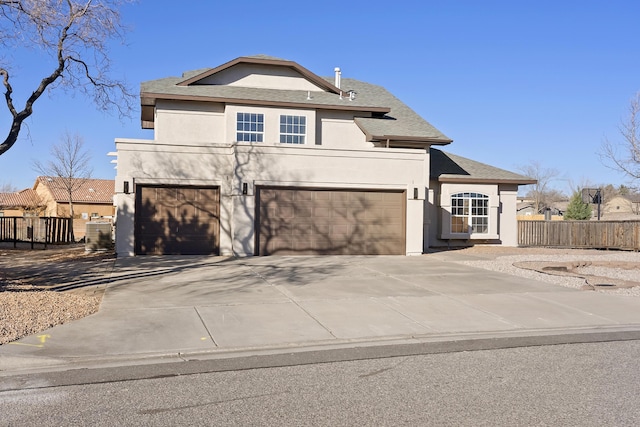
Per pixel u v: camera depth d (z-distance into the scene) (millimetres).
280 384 6027
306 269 15227
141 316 9242
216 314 9484
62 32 12805
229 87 22562
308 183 18734
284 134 21484
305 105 21500
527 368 6699
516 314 10000
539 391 5816
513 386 5984
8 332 7762
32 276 13305
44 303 9594
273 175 18422
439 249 23156
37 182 51125
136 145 17625
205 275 13852
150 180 17703
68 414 5105
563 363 6941
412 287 12539
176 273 14141
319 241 18891
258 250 18328
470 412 5188
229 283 12688
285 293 11539
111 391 5773
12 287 11156
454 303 10836
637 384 6059
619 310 10430
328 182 18922
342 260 17578
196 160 18094
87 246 20172
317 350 7566
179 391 5781
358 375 6383
